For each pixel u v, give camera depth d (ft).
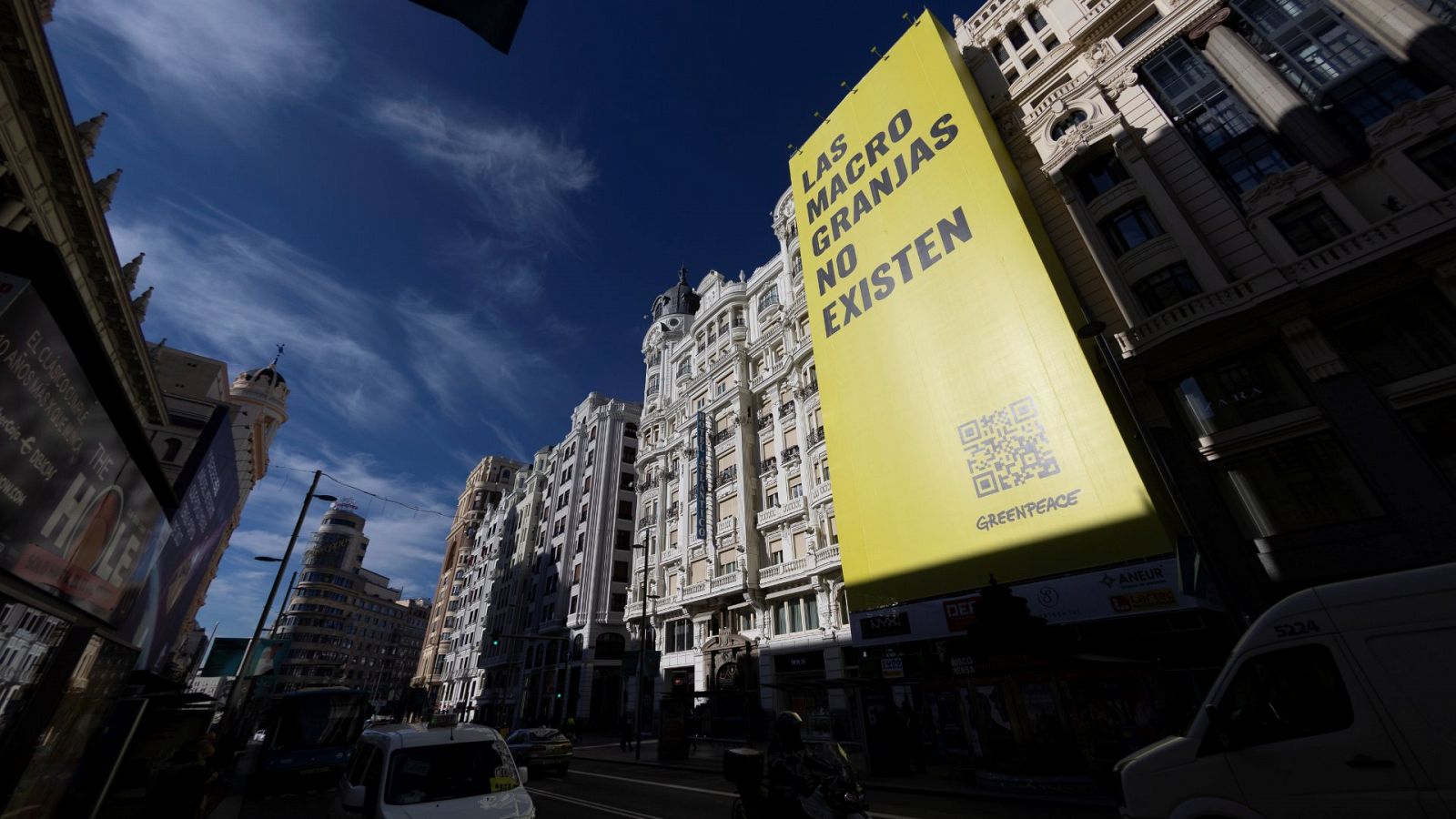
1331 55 50.60
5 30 32.45
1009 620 42.78
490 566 239.50
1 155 36.42
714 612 102.78
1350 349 43.80
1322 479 43.01
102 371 14.65
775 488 101.60
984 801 36.50
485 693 194.29
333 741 48.60
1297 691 15.79
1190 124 59.36
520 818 20.22
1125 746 36.83
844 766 17.30
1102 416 49.57
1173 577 41.98
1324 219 47.34
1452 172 42.01
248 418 145.07
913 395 65.87
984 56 83.10
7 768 14.99
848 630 77.87
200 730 42.50
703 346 139.64
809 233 89.86
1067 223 64.64
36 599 14.64
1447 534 36.37
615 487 167.12
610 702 137.90
